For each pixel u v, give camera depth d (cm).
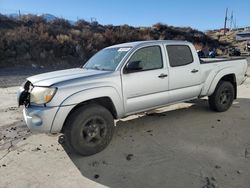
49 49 2548
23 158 444
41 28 2995
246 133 524
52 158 442
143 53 516
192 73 585
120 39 3528
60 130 422
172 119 623
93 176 383
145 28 4725
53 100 409
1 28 2789
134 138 514
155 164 410
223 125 573
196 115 648
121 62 486
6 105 838
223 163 405
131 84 488
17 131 578
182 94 573
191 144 479
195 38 5306
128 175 382
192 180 363
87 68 545
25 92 454
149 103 519
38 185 364
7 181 376
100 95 447
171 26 5472
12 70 1959
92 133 443
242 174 373
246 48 5047
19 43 2394
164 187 350
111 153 453
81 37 3120
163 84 535
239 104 759
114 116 486
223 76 655
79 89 428
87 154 443
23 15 3391
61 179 378
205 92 623
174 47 565
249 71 1681
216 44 5516
